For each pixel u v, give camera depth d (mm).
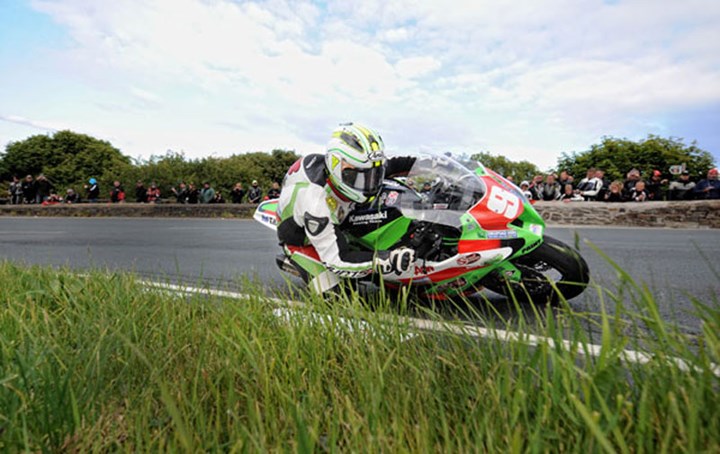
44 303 2922
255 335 2061
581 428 1286
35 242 9055
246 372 1813
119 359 1882
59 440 1448
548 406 1349
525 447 1303
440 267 3211
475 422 1382
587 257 5840
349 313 2217
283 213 3463
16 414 1469
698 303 1662
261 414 1572
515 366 1639
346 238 3617
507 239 3137
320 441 1435
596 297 3594
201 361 1816
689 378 1363
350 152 3168
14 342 2152
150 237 9711
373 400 1416
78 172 44500
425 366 1765
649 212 10875
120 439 1509
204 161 29500
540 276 3314
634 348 1602
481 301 3578
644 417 1223
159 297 2879
